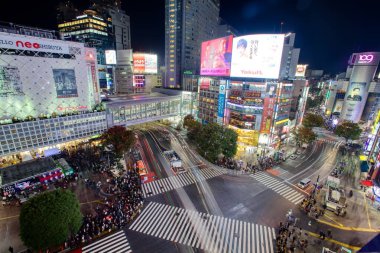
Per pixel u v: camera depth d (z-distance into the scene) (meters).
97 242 30.61
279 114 66.38
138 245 30.45
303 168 57.03
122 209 37.06
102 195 41.62
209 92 81.75
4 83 49.59
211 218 36.56
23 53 51.47
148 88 129.00
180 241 31.44
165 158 61.84
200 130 64.75
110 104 73.62
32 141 55.16
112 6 173.88
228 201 41.56
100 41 154.75
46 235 25.77
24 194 40.03
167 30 130.50
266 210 39.06
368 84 90.69
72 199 29.59
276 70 59.41
